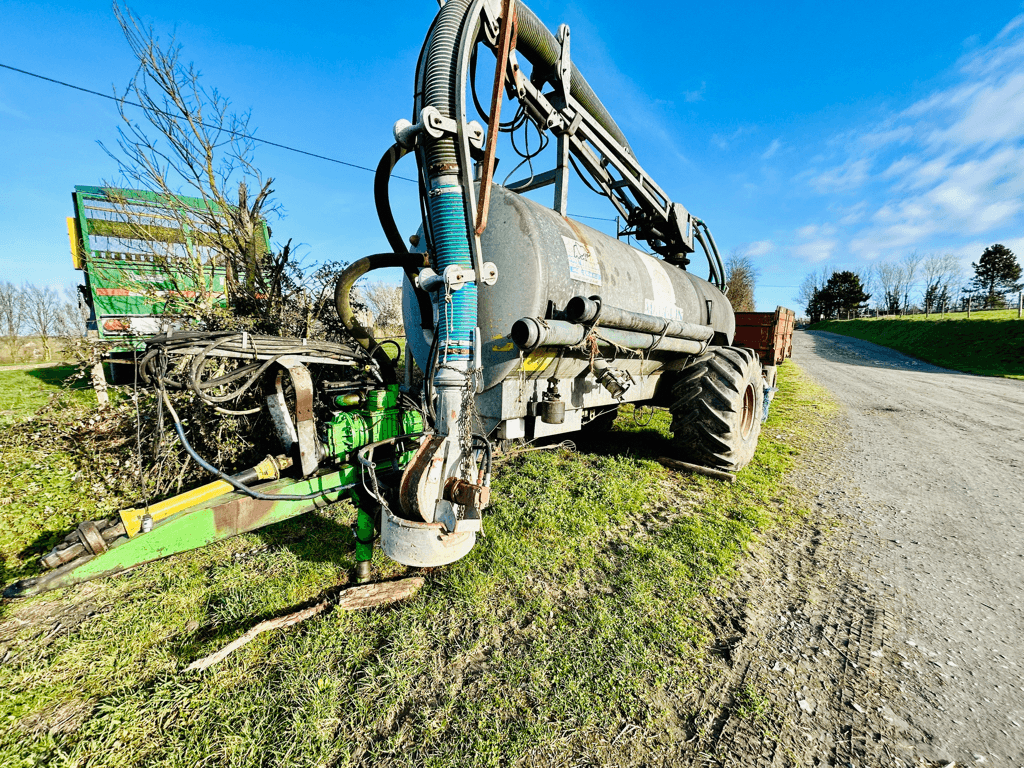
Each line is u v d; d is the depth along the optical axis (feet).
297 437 7.53
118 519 6.24
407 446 9.13
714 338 18.19
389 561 8.85
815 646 7.14
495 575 8.43
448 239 7.20
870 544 10.77
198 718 5.41
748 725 5.66
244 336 7.42
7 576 8.14
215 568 8.46
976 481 15.80
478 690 5.97
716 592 8.41
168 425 10.91
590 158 14.66
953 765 5.19
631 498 12.23
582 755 5.17
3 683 5.86
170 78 15.43
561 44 12.28
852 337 119.03
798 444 20.22
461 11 7.80
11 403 21.59
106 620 7.05
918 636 7.49
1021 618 8.05
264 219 17.38
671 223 18.67
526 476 13.50
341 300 9.25
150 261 16.08
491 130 7.44
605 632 7.07
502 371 9.66
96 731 5.24
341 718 5.50
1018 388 43.47
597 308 9.61
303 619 7.12
